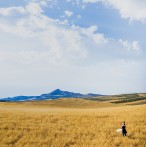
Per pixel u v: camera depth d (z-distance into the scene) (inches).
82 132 1155.9
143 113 1651.1
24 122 1348.4
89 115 1665.8
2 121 1326.3
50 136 1089.4
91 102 5088.6
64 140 1024.2
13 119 1417.3
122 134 1104.2
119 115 1633.9
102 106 4510.3
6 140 1005.2
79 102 4965.6
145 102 5442.9
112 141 1013.8
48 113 1782.7
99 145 951.6
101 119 1496.1
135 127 1236.5
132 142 991.6
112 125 1289.4
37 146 952.9
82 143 999.0
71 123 1365.7
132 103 5433.1
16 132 1122.0
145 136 1077.1
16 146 944.3
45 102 4744.1
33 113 1753.2
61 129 1226.6
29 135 1087.6
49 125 1296.8
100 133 1138.7
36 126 1263.5
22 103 4402.1
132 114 1643.7
